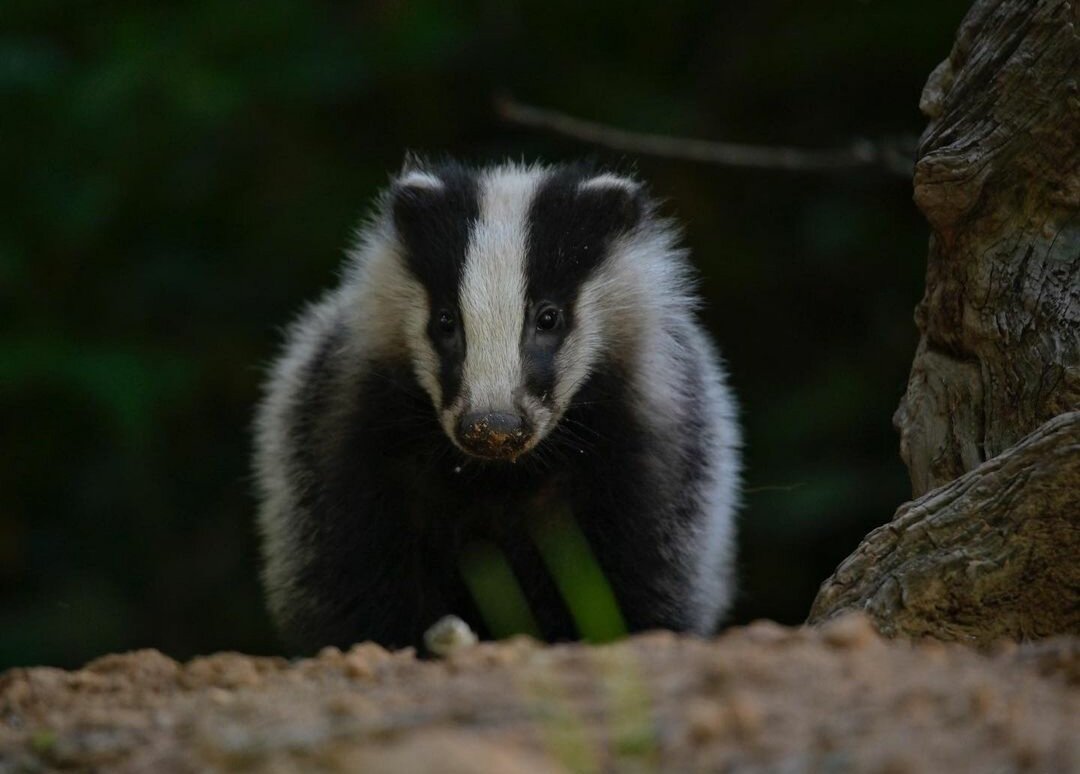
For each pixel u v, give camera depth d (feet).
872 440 55.72
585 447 35.60
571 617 36.45
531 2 61.16
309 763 17.80
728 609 43.32
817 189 60.39
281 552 38.70
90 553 59.21
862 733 17.85
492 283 34.24
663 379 36.63
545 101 60.95
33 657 55.47
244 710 20.49
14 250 57.41
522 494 35.81
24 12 58.70
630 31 61.87
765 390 60.13
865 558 27.48
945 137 31.19
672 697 19.10
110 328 59.06
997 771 17.01
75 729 20.63
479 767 15.94
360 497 35.86
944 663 20.77
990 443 30.94
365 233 39.04
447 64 60.95
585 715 18.75
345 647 36.50
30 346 56.29
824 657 20.36
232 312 59.77
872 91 60.95
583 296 35.22
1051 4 29.89
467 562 36.70
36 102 57.26
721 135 61.00
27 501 59.41
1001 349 30.71
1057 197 30.22
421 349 35.17
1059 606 26.61
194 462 60.18
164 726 20.39
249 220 60.49
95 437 59.16
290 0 59.16
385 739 18.54
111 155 57.88
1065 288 30.09
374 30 59.36
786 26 60.80
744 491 45.09
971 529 26.66
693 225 60.18
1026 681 20.40
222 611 59.31
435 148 61.93
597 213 35.88
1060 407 29.76
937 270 32.32
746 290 60.85
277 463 39.29
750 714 18.11
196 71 56.39
